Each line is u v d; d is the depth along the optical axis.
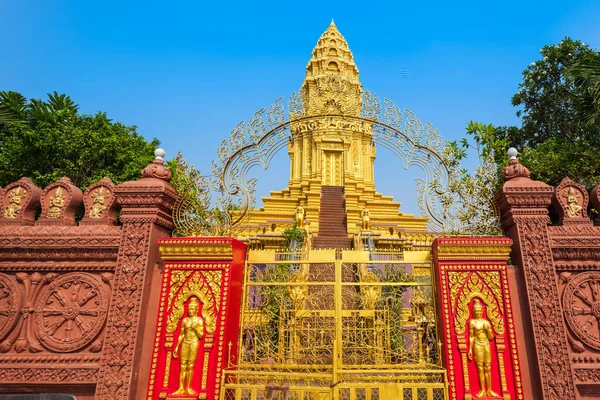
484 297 5.42
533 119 13.76
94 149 13.19
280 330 6.18
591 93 8.30
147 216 5.74
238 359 5.64
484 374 5.10
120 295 5.41
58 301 5.59
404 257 6.06
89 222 5.94
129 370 5.11
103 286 5.63
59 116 14.41
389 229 16.81
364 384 4.93
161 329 5.45
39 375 5.26
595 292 5.38
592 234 5.52
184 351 5.27
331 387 4.92
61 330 5.48
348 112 7.38
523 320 5.32
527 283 5.33
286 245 10.80
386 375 5.66
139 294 5.41
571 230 5.60
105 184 6.17
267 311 6.28
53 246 5.66
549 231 5.61
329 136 22.47
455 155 7.32
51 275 5.70
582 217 5.74
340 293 5.79
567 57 12.77
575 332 5.21
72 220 6.10
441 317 5.46
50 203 6.08
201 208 6.27
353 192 21.53
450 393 5.05
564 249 5.50
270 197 20.52
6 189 6.15
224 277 5.61
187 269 5.68
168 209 6.07
